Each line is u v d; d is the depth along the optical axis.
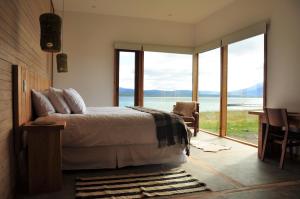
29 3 2.80
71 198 2.11
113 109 3.93
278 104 3.90
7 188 1.88
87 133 2.74
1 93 1.73
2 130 1.75
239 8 4.86
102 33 5.93
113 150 2.89
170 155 3.11
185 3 5.16
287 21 3.73
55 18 2.62
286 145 3.10
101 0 5.06
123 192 2.23
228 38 5.14
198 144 4.40
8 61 1.94
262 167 3.09
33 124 2.25
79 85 5.82
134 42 6.14
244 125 5.16
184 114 5.50
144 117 2.99
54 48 2.63
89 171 2.80
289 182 2.57
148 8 5.50
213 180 2.59
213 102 5.92
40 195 2.17
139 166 3.02
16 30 2.19
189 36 6.61
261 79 4.45
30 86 2.76
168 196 2.18
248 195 2.23
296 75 3.57
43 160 2.22
